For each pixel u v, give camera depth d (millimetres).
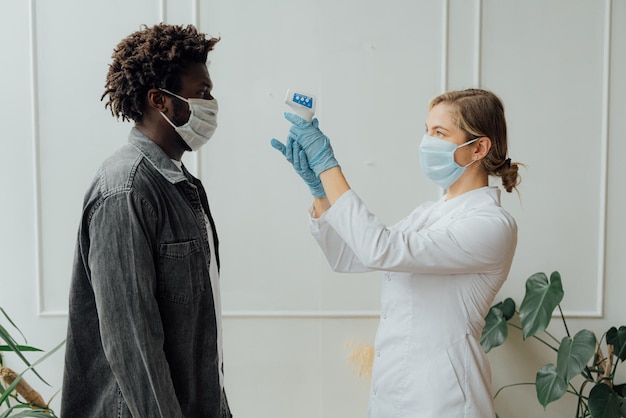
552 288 2082
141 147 1290
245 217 2350
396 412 1471
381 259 1379
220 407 1390
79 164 2303
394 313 1512
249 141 2328
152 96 1294
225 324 2379
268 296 2377
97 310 1259
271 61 2309
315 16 2303
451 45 2336
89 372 1309
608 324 2430
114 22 2271
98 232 1201
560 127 2373
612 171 2395
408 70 2332
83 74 2279
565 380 1996
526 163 2385
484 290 1468
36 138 2275
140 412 1188
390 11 2312
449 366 1419
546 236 2408
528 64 2350
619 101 2371
